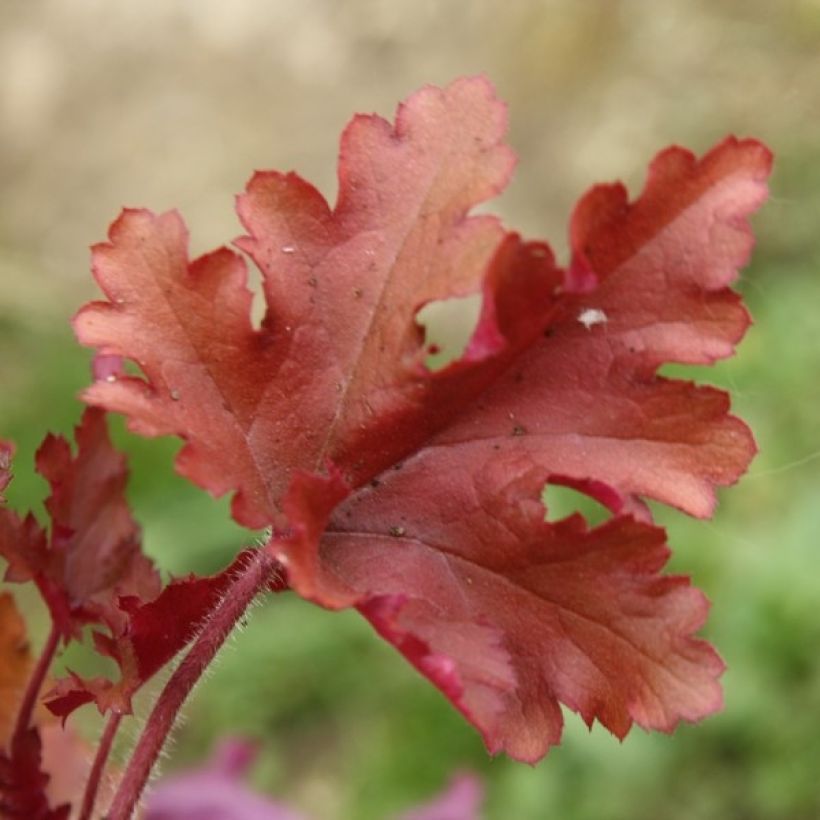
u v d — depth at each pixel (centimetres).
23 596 75
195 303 26
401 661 82
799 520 75
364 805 76
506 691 25
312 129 132
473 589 26
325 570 25
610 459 26
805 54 111
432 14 135
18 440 91
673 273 25
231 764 42
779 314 87
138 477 86
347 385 26
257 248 26
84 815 28
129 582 29
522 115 123
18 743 29
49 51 142
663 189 25
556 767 71
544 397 26
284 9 140
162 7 143
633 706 25
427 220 26
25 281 110
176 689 26
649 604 25
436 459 26
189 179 130
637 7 124
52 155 134
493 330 24
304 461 26
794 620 72
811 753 69
